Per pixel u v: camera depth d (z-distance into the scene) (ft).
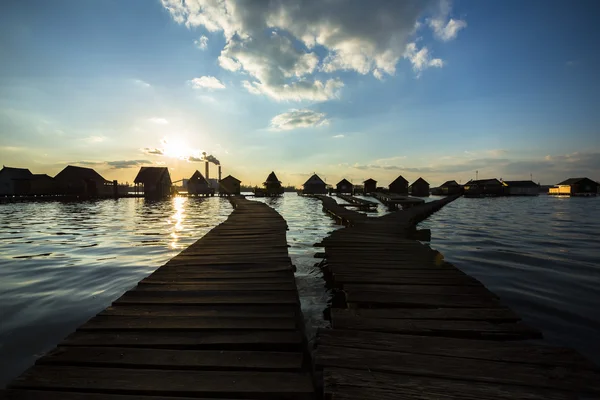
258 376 9.86
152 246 38.42
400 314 14.89
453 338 12.22
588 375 9.98
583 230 53.78
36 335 15.47
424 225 62.49
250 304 15.98
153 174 188.24
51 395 8.96
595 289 22.66
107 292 21.83
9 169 162.61
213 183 279.90
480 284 19.49
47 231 50.75
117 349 11.44
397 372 10.11
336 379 9.69
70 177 175.01
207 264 23.84
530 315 18.17
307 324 17.52
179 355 11.03
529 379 9.80
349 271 22.30
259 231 40.37
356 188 292.40
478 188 254.27
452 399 8.91
